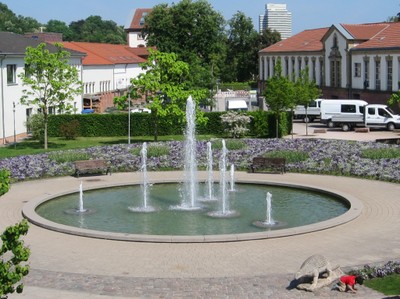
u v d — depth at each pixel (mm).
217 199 25078
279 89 46625
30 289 13750
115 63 81812
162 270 15336
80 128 50844
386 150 32438
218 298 13141
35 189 27141
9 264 9211
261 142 36812
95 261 16172
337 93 66938
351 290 13328
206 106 71312
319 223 19547
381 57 58344
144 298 13195
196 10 84625
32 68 42344
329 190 25422
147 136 50656
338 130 53156
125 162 32531
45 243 18031
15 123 47969
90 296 13266
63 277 14711
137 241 18078
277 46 85250
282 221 21078
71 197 25750
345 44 64562
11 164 31656
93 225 20828
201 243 17828
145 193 25734
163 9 85250
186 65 43312
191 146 32062
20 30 145125
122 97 43781
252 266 15586
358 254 16531
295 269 15281
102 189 27453
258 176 29766
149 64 42844
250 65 117562
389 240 17953
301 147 34844
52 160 32719
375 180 28422
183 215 22125
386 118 51406
